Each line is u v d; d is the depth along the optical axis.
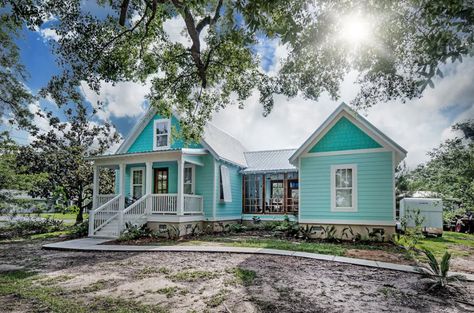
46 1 6.74
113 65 8.35
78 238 12.87
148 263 7.75
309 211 12.41
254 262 7.57
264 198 18.00
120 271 6.96
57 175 20.28
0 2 6.54
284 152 20.00
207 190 15.50
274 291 5.23
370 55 5.44
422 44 3.27
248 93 10.20
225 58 9.23
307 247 9.55
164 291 5.34
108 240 12.08
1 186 14.48
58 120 21.06
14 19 6.63
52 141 21.00
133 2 7.80
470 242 12.24
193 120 11.43
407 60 5.26
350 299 4.86
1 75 12.72
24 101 14.05
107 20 7.73
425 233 14.70
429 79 2.88
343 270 6.78
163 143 16.69
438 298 5.02
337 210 11.93
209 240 11.70
